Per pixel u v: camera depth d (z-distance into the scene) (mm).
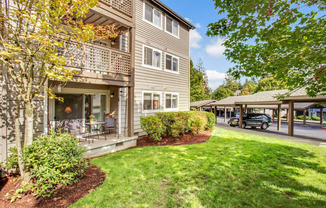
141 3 9336
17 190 3135
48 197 3145
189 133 9992
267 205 2924
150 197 3166
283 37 3260
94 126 7891
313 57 2854
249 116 16719
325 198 3123
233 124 17609
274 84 31203
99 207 2867
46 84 4895
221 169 4434
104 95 8375
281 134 12742
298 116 28781
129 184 3650
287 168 4551
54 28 3695
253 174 4148
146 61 9609
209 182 3738
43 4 3324
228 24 3906
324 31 2812
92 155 5637
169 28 11477
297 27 3047
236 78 4320
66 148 3664
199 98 31562
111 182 3740
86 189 3439
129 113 7141
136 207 2871
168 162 4949
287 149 6574
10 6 4141
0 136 4094
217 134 10273
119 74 6602
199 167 4562
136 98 8930
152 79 9992
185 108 12992
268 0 3098
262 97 15922
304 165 4773
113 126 7070
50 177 3236
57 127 6656
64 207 2859
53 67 3975
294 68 3602
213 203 2979
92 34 4148
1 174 3941
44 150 3416
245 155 5672
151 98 9953
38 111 4766
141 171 4320
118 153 5934
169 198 3137
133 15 7113
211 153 5898
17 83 3492
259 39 3742
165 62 11047
